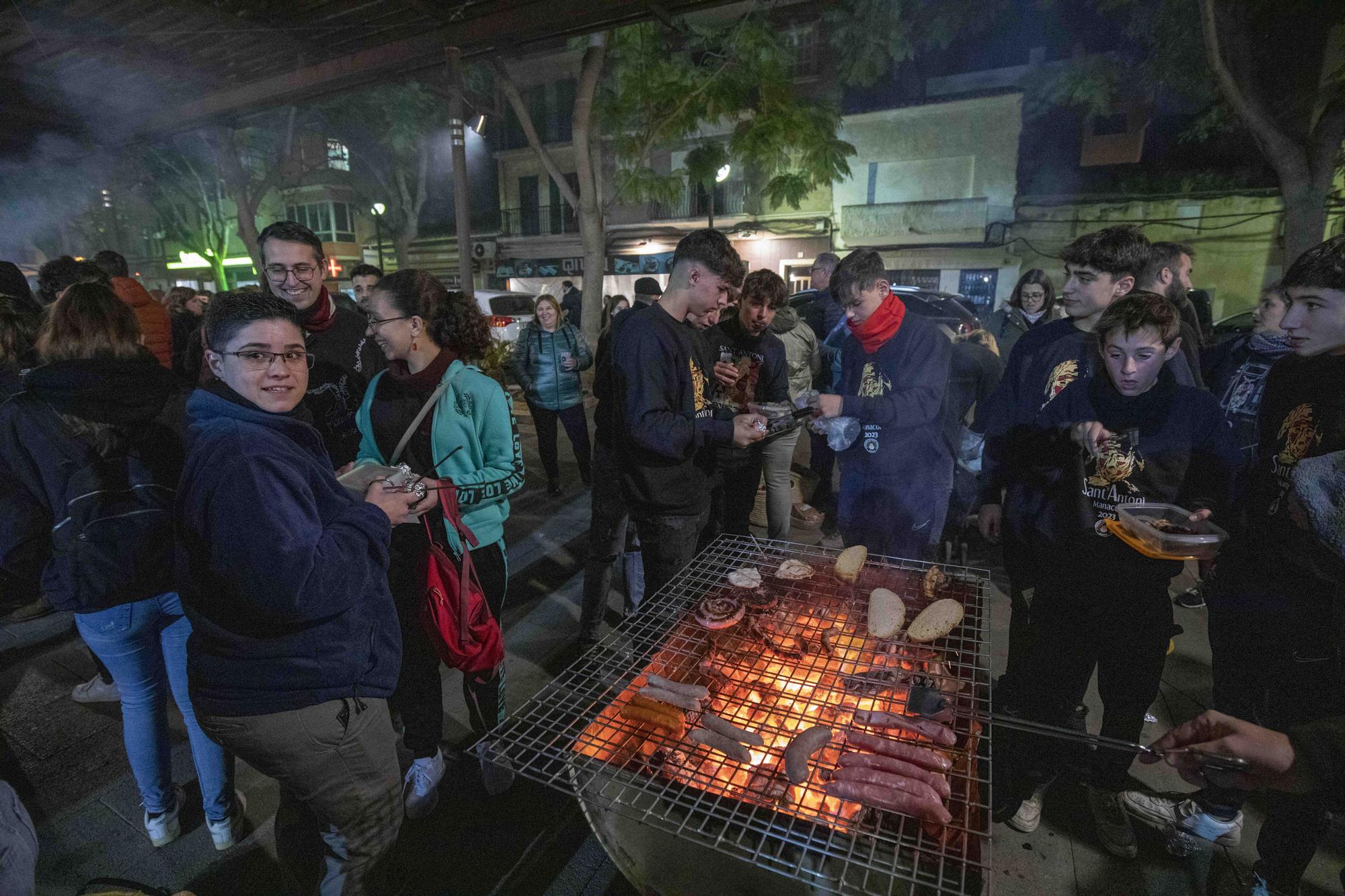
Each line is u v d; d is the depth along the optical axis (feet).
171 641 6.82
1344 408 5.31
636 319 7.78
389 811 5.48
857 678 5.40
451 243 89.81
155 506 6.26
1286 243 28.71
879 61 52.90
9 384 9.68
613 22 17.83
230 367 4.62
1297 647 5.83
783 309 14.14
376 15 20.16
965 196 60.39
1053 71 54.65
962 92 58.80
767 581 7.04
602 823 4.89
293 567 4.37
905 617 6.39
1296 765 3.79
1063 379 7.01
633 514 8.48
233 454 4.34
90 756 9.06
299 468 4.71
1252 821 7.70
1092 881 6.97
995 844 7.41
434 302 7.34
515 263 86.12
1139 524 5.76
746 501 11.76
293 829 5.64
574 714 5.23
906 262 63.98
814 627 6.30
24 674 10.94
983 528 8.48
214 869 7.22
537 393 18.12
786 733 5.07
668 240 75.61
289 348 4.72
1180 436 6.31
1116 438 6.36
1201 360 10.50
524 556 15.08
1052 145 57.26
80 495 5.91
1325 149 27.09
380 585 5.28
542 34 19.13
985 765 5.17
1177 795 7.89
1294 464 5.70
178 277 112.88
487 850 7.43
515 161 83.15
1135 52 49.08
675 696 5.23
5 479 6.03
